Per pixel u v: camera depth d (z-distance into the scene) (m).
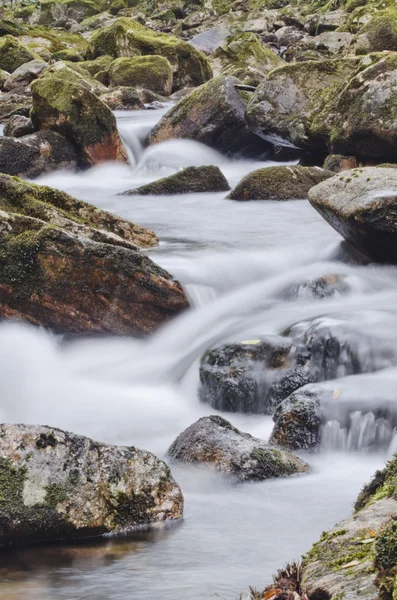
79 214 11.99
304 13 50.88
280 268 11.59
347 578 3.09
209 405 8.45
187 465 6.11
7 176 11.56
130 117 28.09
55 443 5.00
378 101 16.91
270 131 20.08
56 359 9.66
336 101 18.70
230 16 54.75
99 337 10.03
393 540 2.90
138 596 3.85
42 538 4.74
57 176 20.47
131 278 9.95
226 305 10.41
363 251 10.80
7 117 28.00
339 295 10.23
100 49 39.88
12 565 4.36
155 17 60.47
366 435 6.74
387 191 10.13
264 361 8.33
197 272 11.05
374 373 7.73
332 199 10.62
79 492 4.88
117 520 4.93
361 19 38.34
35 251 9.92
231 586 3.95
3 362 9.21
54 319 9.95
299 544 4.61
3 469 4.82
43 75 27.22
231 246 12.64
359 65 18.25
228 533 4.84
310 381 8.04
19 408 8.59
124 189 19.42
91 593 3.91
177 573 4.16
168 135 22.84
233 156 22.91
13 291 9.94
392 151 16.84
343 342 8.09
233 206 16.45
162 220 15.45
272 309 10.07
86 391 8.83
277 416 7.04
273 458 6.09
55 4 66.12
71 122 20.56
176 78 36.78
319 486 5.84
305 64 20.05
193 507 5.40
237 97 22.77
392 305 9.49
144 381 9.13
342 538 3.53
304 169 17.03
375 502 3.91
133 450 5.22
